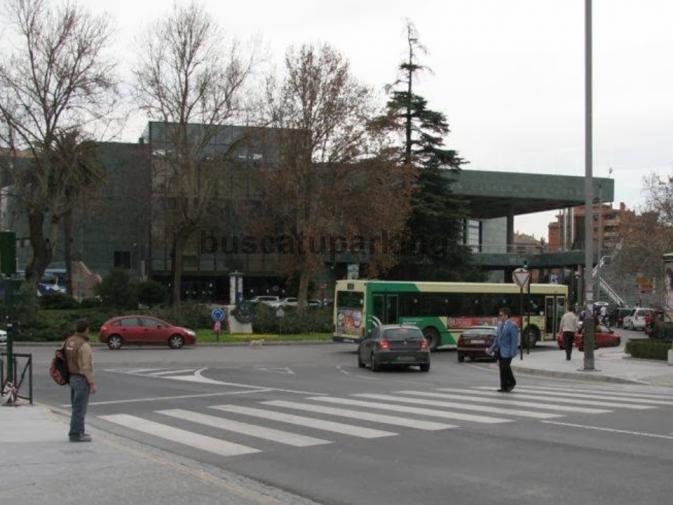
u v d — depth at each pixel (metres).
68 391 19.11
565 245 112.44
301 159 49.78
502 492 7.71
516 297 38.22
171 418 13.65
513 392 17.81
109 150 57.91
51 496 7.15
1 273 16.61
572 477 8.31
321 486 8.10
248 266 75.12
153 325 37.75
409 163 52.19
